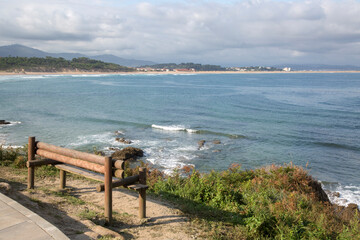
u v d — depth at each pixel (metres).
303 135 29.89
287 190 9.84
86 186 7.93
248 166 20.06
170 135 28.52
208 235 5.34
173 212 6.42
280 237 5.68
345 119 39.62
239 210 7.17
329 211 8.29
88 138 25.89
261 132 30.98
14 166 10.11
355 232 6.47
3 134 25.67
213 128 32.56
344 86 112.75
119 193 7.57
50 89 81.31
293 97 69.75
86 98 61.03
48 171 9.23
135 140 25.95
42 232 4.07
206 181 8.90
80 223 5.11
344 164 21.17
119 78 169.25
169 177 9.55
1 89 76.44
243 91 86.88
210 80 165.50
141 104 52.97
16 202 5.06
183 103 55.44
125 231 5.18
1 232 4.03
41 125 30.67
